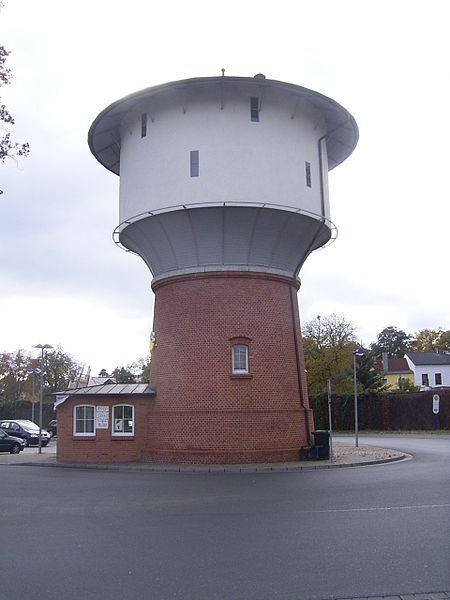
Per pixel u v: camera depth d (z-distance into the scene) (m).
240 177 23.45
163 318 25.22
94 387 27.00
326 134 26.72
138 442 25.09
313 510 12.43
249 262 24.48
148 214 24.17
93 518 12.37
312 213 24.55
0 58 15.20
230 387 23.53
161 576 7.96
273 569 8.12
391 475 18.59
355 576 7.71
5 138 15.47
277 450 23.42
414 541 9.41
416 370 85.06
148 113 24.77
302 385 25.27
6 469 23.97
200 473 21.06
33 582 7.83
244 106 24.06
